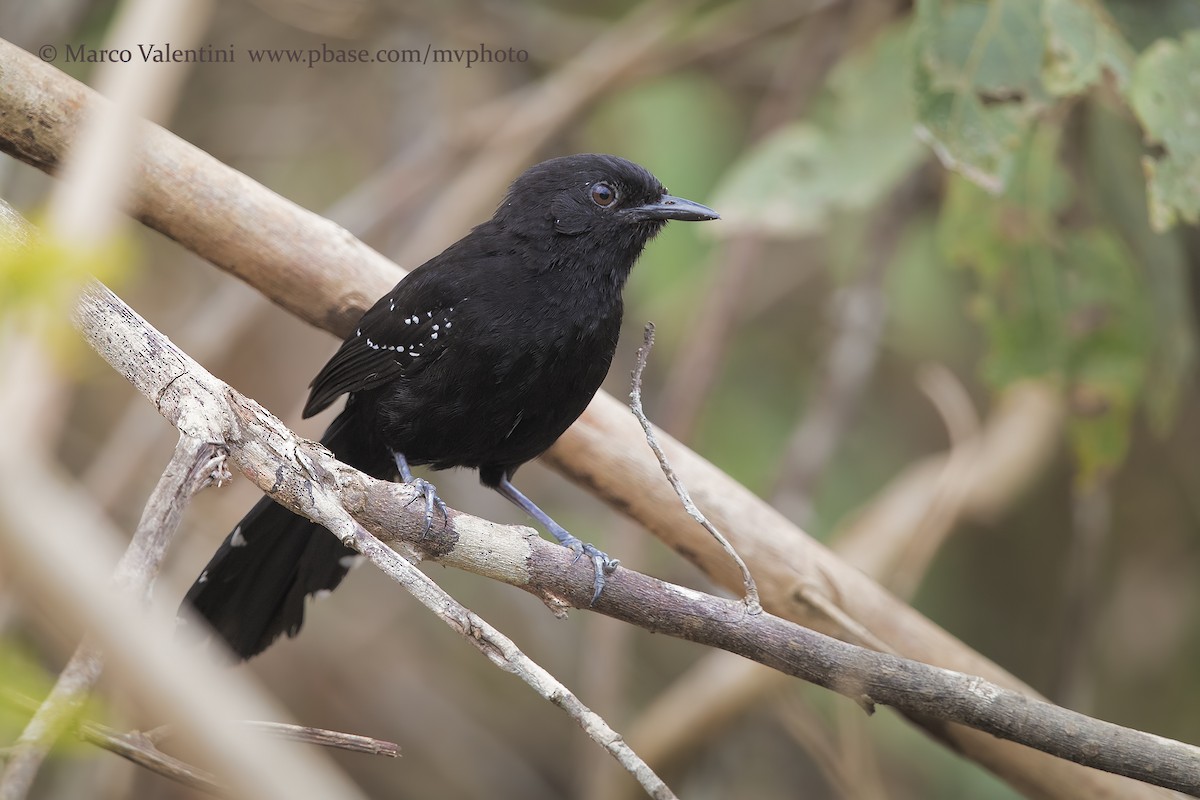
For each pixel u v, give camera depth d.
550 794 14.07
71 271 3.68
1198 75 8.61
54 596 3.38
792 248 15.06
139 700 3.54
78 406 13.59
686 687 11.76
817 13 12.89
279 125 14.65
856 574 8.10
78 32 12.53
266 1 13.09
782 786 13.64
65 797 10.88
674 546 8.23
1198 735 13.63
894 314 13.77
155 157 7.54
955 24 8.83
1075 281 10.82
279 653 13.42
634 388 6.12
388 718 13.90
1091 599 12.20
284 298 8.09
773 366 14.91
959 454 11.02
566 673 14.09
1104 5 9.30
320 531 7.67
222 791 5.11
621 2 14.89
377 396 8.01
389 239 14.05
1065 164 11.47
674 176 13.17
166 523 5.16
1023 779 8.11
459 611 5.31
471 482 14.18
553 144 13.90
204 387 5.57
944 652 7.98
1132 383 10.83
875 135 10.75
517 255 8.16
